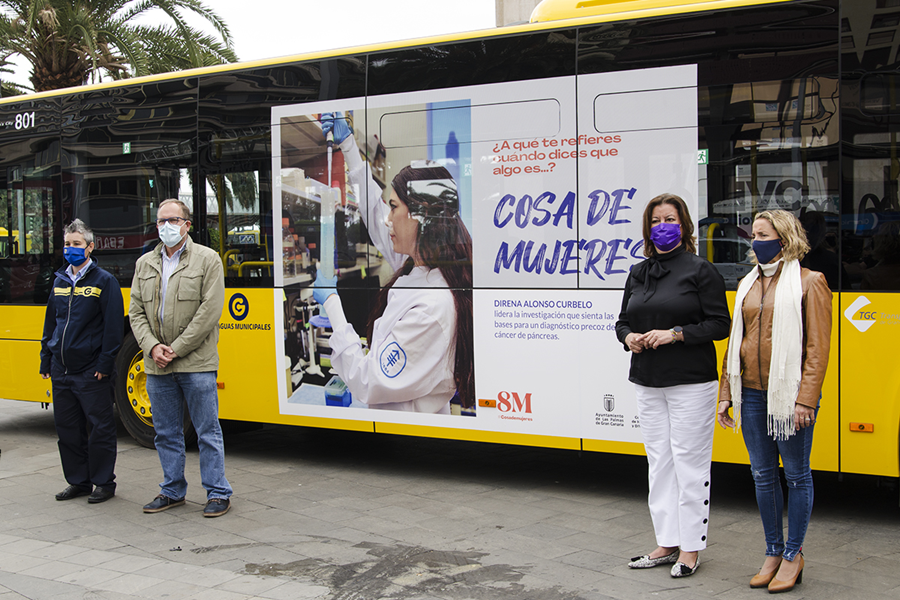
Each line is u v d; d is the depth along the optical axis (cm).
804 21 511
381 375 639
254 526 526
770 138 519
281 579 427
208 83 718
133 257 766
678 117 541
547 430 579
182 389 558
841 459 503
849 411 499
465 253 604
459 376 608
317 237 666
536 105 579
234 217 707
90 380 581
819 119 507
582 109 566
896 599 391
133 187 762
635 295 433
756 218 402
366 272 645
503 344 592
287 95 679
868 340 493
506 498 589
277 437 820
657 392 430
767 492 408
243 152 702
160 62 1709
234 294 704
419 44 621
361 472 673
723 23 530
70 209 794
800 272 390
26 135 814
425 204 619
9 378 827
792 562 403
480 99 599
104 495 590
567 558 457
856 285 496
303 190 673
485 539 493
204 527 525
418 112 622
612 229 557
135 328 555
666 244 423
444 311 612
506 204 590
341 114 654
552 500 582
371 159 641
